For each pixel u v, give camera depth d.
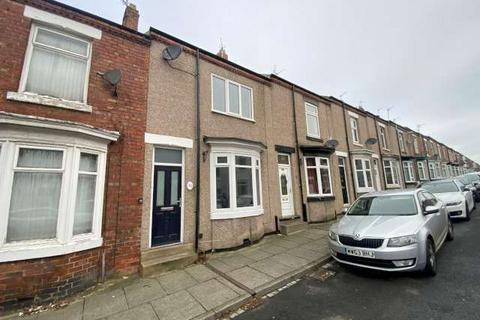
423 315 3.42
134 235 5.66
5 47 4.75
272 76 10.62
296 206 10.07
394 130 20.19
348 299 4.06
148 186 6.16
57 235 4.53
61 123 4.58
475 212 10.71
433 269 4.63
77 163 4.86
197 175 7.04
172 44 7.34
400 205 5.67
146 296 4.44
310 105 12.30
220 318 3.79
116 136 5.54
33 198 4.47
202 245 6.80
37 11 5.17
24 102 4.70
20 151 4.43
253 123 9.26
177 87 7.22
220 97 8.47
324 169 11.57
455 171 36.75
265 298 4.36
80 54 5.66
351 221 5.64
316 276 5.19
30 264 4.19
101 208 5.26
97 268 5.01
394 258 4.36
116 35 6.23
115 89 5.89
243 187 7.94
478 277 4.43
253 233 7.72
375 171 15.88
